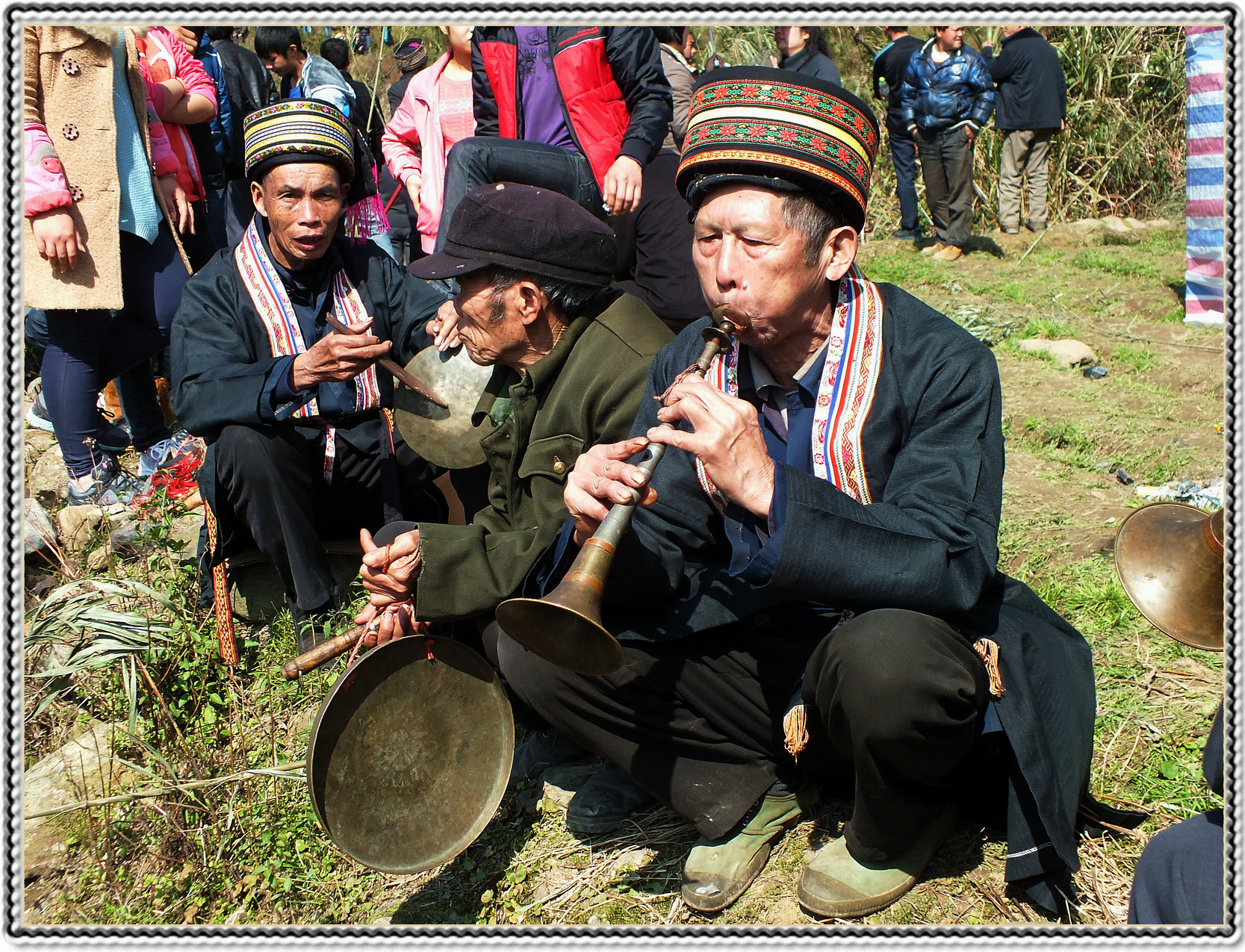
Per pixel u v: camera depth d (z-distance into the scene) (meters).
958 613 1.87
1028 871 1.91
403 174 4.82
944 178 9.48
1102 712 2.59
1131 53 11.09
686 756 2.20
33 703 2.98
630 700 2.15
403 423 2.89
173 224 4.25
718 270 1.89
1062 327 6.95
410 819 2.08
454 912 2.28
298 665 2.28
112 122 3.74
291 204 3.09
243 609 3.32
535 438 2.47
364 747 2.01
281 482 3.02
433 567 2.27
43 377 4.08
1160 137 11.27
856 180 1.87
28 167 3.59
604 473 1.90
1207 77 6.88
